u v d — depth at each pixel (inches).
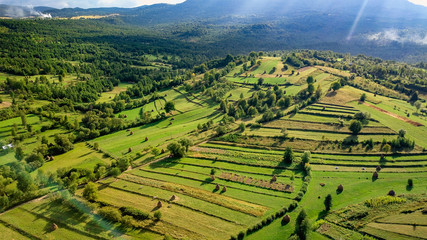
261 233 2645.2
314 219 2797.7
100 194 3275.1
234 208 2979.8
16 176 3535.9
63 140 4648.1
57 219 2795.3
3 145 4377.5
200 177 3678.6
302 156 3919.8
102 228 2679.6
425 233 2433.6
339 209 2903.5
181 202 3095.5
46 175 3489.2
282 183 3469.5
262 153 4338.1
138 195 3255.4
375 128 4933.6
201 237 2573.8
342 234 2551.7
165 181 3592.5
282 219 2792.8
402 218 2662.4
